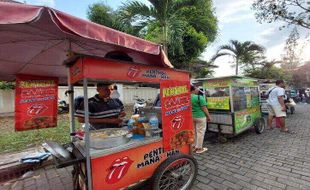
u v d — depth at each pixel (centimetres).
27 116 407
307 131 648
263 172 352
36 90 418
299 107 1409
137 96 1323
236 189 299
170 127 260
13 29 227
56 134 653
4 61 332
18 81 396
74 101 304
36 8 162
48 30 237
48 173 382
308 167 366
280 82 648
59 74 434
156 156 258
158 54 260
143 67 240
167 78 265
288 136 590
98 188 205
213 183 319
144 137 257
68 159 205
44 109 428
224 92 539
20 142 569
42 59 345
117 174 219
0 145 539
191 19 1045
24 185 339
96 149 214
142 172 244
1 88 1075
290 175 337
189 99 290
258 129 625
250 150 475
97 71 201
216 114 557
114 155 216
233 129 519
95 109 307
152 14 824
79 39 275
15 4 155
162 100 250
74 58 207
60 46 305
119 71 217
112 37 218
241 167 378
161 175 251
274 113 671
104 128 298
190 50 1177
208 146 522
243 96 579
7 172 373
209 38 1193
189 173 298
